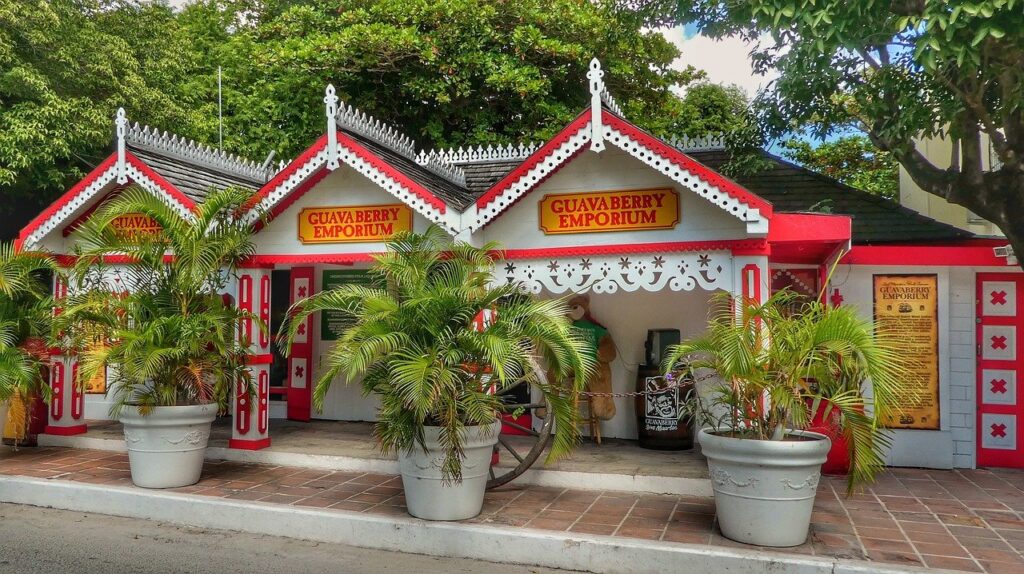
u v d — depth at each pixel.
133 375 6.90
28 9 13.22
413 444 6.12
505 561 5.73
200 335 7.41
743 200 6.61
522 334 6.14
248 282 8.62
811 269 9.15
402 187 7.61
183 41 18.48
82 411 9.82
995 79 7.85
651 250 7.26
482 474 6.27
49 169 13.95
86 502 7.24
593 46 18.03
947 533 5.84
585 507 6.62
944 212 10.98
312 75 18.30
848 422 5.47
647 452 8.58
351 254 8.27
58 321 7.75
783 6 7.87
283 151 18.67
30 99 13.65
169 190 8.62
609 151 7.44
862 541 5.61
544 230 7.63
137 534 6.47
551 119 17.97
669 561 5.34
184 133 16.88
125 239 7.96
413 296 6.13
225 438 9.38
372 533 6.12
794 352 5.49
